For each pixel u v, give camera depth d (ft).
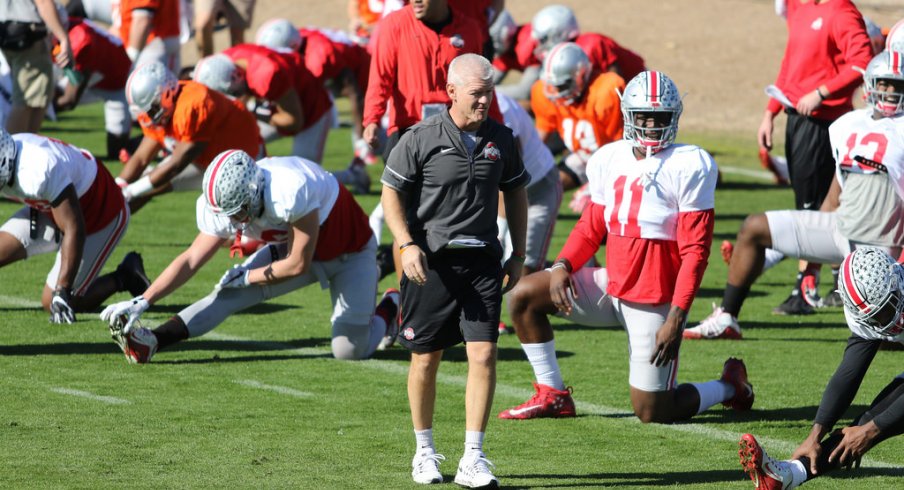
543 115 114.01
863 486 59.11
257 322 93.09
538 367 70.49
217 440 64.54
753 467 54.95
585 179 112.98
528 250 93.20
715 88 223.71
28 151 79.97
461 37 88.02
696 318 97.30
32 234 84.74
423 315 58.34
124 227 87.97
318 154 135.74
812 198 105.70
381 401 72.84
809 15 103.76
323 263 80.84
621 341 90.12
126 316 77.97
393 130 89.56
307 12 281.13
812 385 78.23
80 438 64.28
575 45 107.76
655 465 61.93
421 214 58.23
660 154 66.54
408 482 58.44
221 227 78.13
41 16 118.21
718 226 133.18
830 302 102.99
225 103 104.88
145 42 153.89
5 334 85.87
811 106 101.71
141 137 156.66
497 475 60.13
